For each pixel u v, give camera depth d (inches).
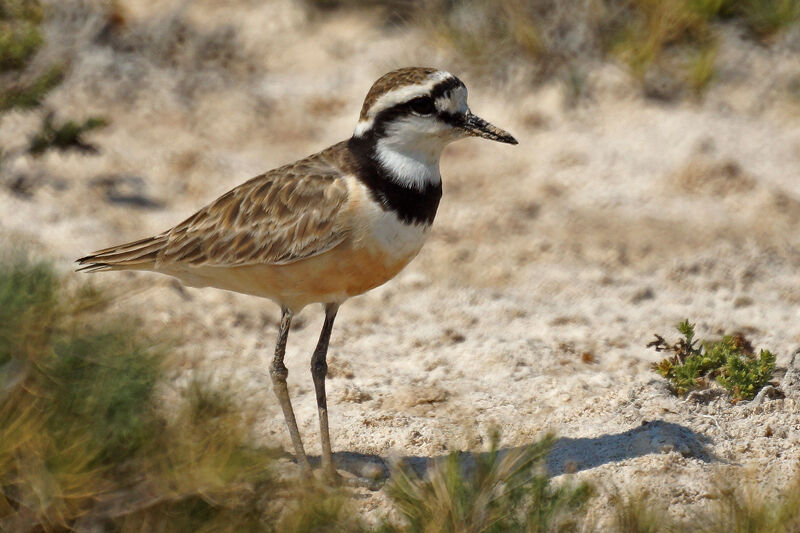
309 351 472.7
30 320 290.0
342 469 373.4
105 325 309.1
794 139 676.7
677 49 746.8
